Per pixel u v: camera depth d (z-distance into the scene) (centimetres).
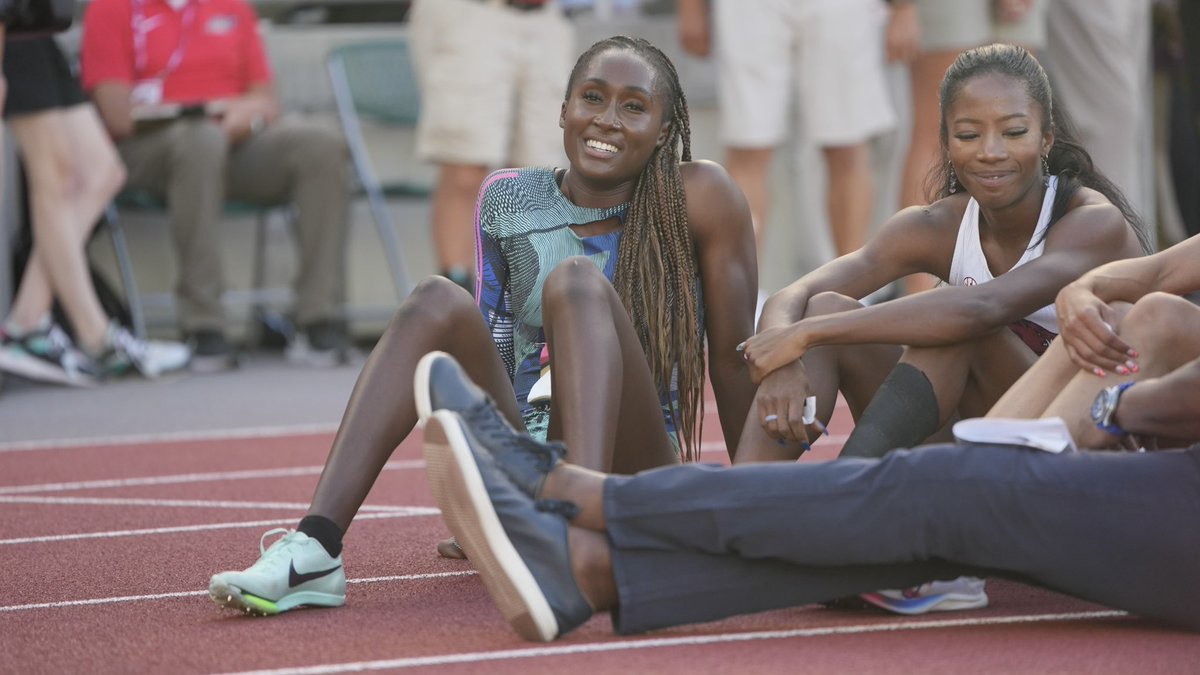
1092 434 718
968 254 860
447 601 805
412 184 2120
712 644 685
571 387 727
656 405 791
